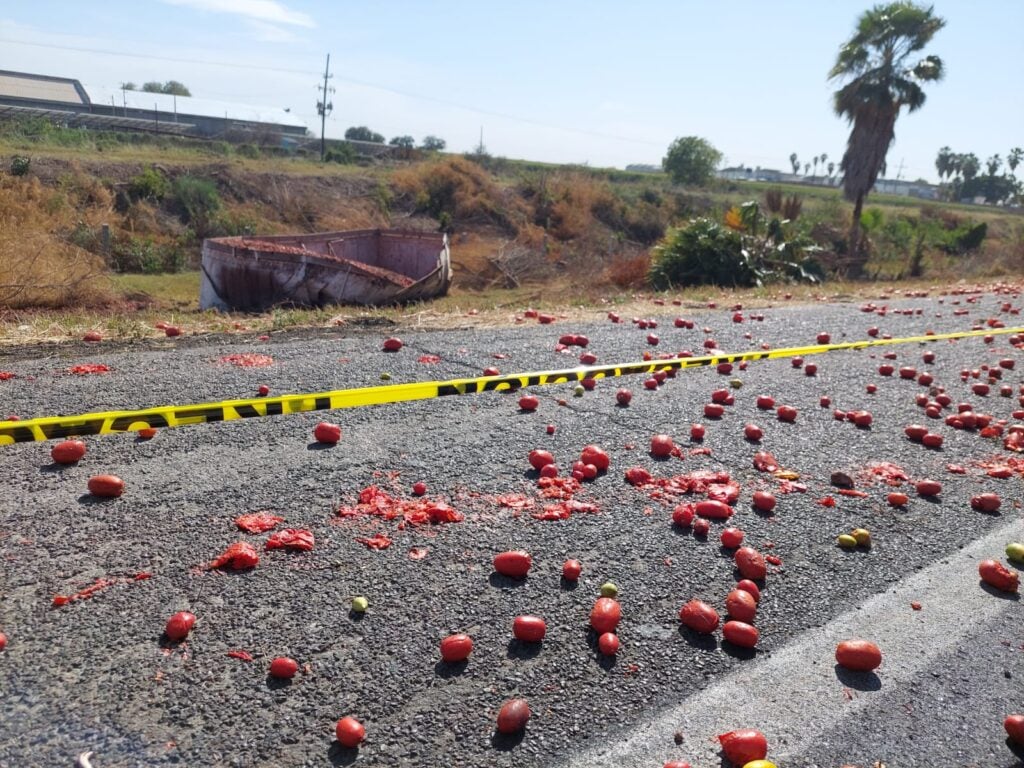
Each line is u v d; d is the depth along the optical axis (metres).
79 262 13.34
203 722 2.68
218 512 4.13
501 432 5.68
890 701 3.06
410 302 14.59
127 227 29.09
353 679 2.94
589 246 39.22
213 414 5.32
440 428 5.68
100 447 4.90
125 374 6.48
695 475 5.04
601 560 3.94
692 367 8.22
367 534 4.02
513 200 42.84
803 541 4.34
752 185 77.19
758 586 3.82
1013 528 4.73
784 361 8.78
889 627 3.58
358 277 13.38
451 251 34.41
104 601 3.30
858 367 8.68
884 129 28.77
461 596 3.53
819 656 3.32
